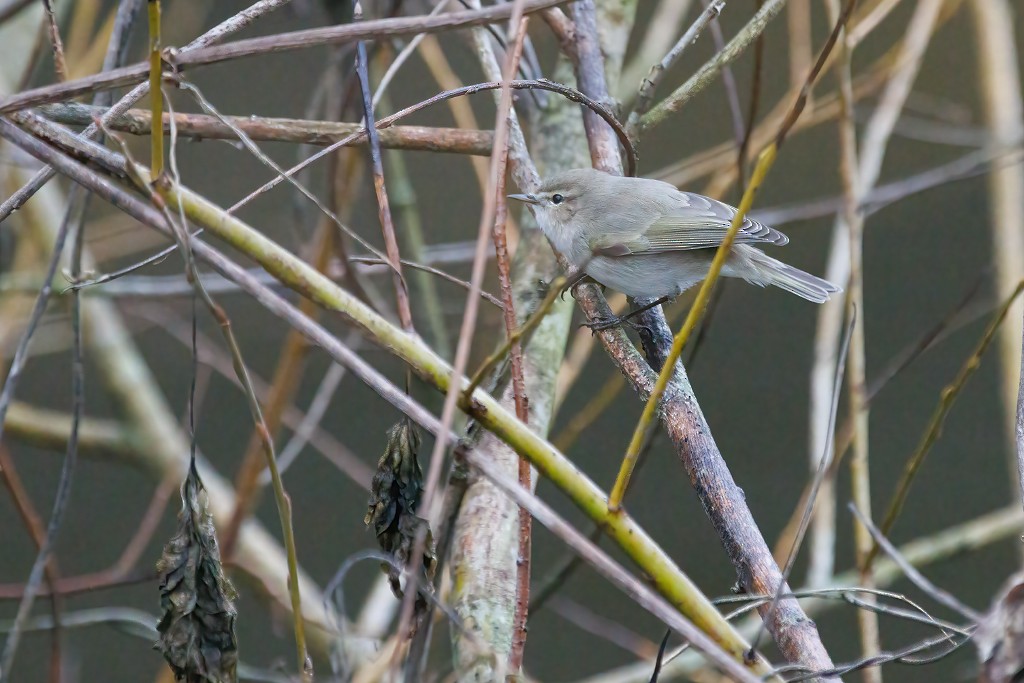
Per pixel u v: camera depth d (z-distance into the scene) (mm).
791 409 15711
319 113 15906
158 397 11406
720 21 16594
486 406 4516
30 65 8516
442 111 16297
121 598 14383
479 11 4816
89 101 9352
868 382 15648
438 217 16766
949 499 15031
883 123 10336
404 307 5043
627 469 4449
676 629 4082
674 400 6613
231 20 5793
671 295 9492
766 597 4762
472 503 6465
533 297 8266
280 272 4559
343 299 4562
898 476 15164
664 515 14977
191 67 4840
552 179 8812
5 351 11203
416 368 4539
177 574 4621
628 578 4176
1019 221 10406
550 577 9023
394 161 10641
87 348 11297
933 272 16391
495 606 5922
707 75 8016
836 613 13914
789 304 16234
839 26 4133
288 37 4762
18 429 10914
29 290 10812
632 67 10820
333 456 11844
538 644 14383
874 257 16531
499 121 4371
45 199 11227
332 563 14953
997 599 4422
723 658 4027
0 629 8359
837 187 16719
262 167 15695
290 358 9711
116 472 15203
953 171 11281
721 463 6234
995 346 15711
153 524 10375
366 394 15805
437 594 5238
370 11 9031
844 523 15148
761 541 5777
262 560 10633
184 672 4633
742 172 8773
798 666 4742
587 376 15969
